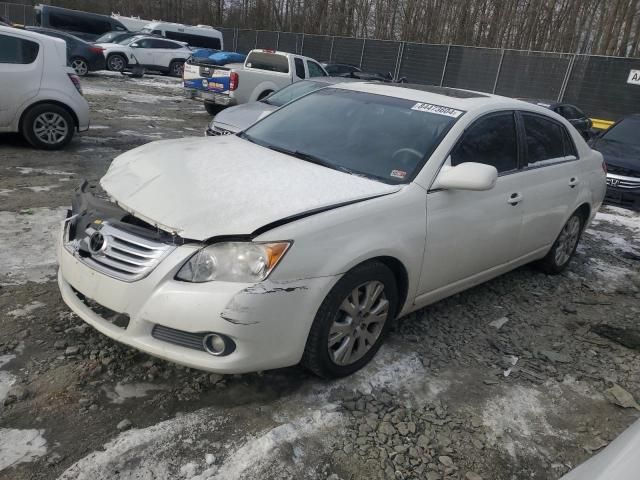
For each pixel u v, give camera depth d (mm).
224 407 2848
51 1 44438
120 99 14844
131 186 3086
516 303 4633
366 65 26484
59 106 7887
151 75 23969
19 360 3016
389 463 2629
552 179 4637
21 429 2547
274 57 13281
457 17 33906
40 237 4676
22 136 8641
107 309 2953
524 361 3717
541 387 3439
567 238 5277
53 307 3568
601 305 4840
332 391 3080
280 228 2682
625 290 5273
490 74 21953
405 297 3430
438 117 3816
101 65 19812
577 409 3270
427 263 3453
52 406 2709
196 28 28297
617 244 6781
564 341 4090
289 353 2791
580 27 31312
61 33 18938
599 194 5500
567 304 4758
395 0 36531
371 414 2939
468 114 3828
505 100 4355
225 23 46656
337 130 3908
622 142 9883
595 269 5762
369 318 3193
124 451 2482
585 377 3623
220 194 2912
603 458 1743
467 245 3744
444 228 3484
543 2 31781
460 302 4496
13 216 5105
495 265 4254
